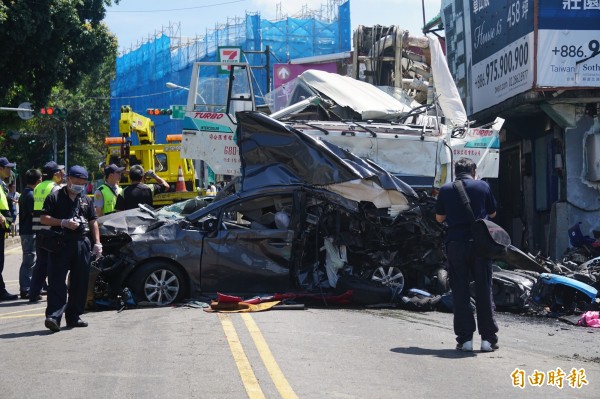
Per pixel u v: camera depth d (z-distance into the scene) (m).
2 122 34.62
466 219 8.12
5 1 28.47
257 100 19.83
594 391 6.70
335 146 12.09
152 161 24.95
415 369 7.25
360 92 15.59
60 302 9.24
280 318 9.99
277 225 11.63
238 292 11.52
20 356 7.83
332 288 11.69
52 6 29.39
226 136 15.94
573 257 14.16
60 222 9.20
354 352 7.96
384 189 11.79
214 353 7.73
